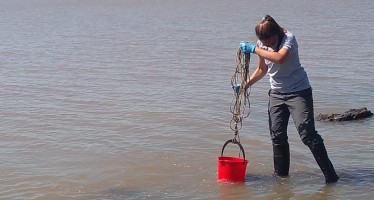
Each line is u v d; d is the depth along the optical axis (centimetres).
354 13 3269
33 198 771
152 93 1287
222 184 800
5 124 1066
